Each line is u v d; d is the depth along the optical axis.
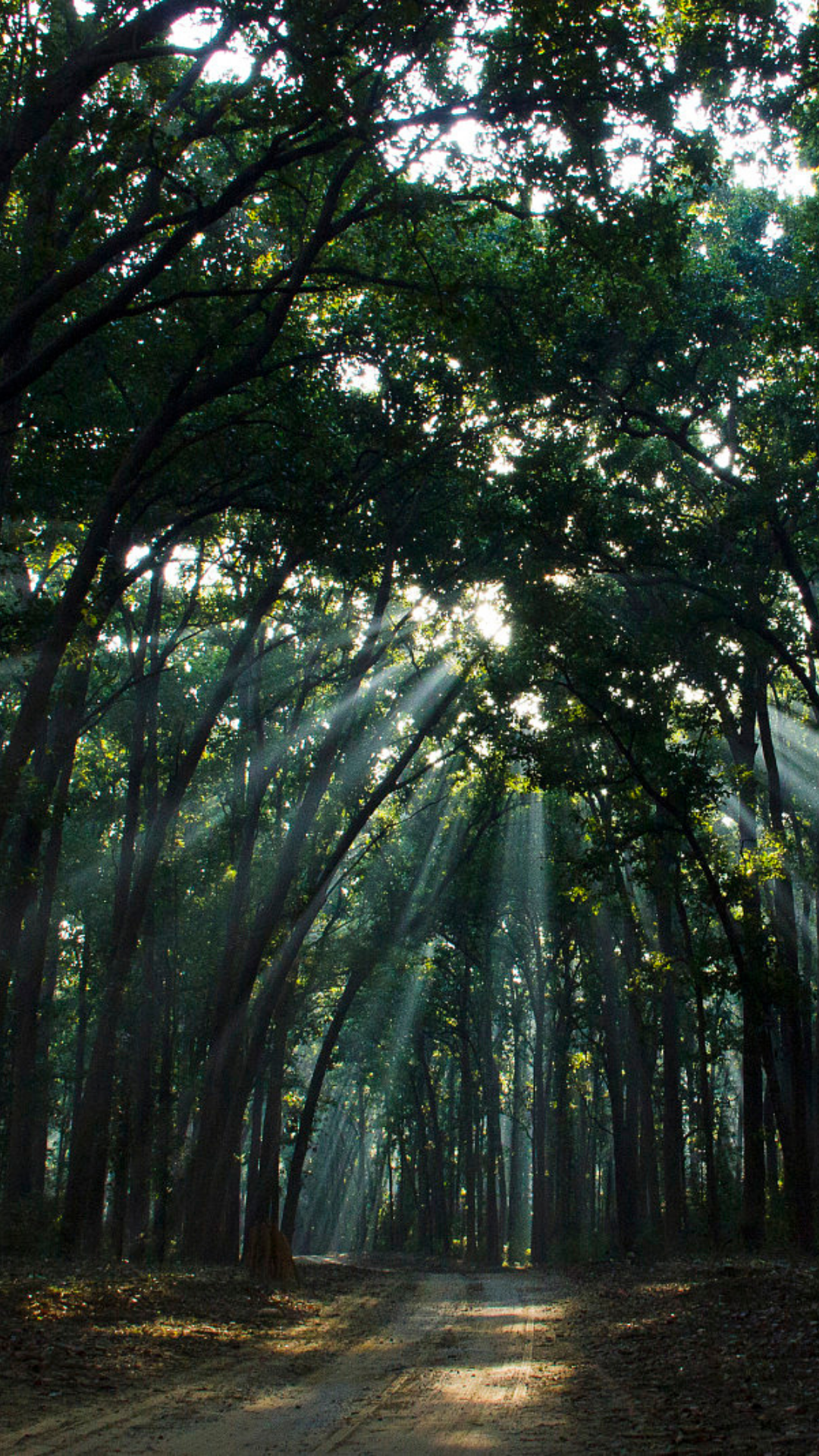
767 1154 39.47
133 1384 10.67
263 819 36.47
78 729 25.59
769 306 21.75
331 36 13.36
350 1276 35.31
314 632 32.56
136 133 13.78
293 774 37.72
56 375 21.27
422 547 27.59
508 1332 18.02
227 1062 29.19
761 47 16.25
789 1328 14.09
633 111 15.18
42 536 25.30
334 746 28.48
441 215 17.56
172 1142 35.72
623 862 28.91
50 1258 23.06
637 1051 41.62
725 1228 38.44
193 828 39.28
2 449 19.23
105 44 13.45
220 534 26.77
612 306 19.70
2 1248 23.38
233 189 14.30
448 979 56.91
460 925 48.34
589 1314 20.56
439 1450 7.88
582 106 15.06
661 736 24.92
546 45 14.22
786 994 26.61
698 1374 11.74
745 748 29.30
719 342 23.78
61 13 15.97
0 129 14.67
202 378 20.73
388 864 42.66
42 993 38.56
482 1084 65.62
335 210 17.44
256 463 22.50
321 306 22.91
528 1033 66.19
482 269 20.70
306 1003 44.94
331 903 45.41
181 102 16.95
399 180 16.06
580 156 16.02
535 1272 41.44
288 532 21.47
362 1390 11.19
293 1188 36.09
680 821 26.06
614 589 30.22
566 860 29.00
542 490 23.58
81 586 18.34
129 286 14.48
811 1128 29.31
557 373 22.80
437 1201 61.66
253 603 29.22
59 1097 50.19
